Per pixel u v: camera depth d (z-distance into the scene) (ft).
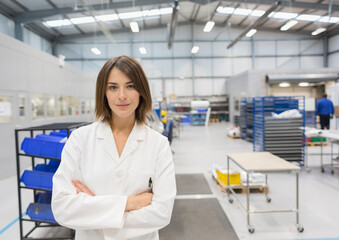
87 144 2.53
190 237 6.69
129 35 44.34
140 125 2.66
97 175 2.40
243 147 20.52
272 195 9.70
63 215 2.20
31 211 6.31
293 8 30.86
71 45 42.75
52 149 5.96
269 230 6.99
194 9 39.88
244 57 46.01
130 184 2.42
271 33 44.68
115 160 2.46
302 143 14.17
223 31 45.78
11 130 13.37
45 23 33.35
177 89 46.80
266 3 28.50
